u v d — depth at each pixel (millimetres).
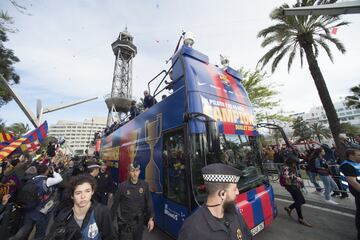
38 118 10297
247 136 4297
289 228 4574
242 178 3701
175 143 3734
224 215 1526
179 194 3465
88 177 1952
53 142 7891
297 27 12008
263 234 4316
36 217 3781
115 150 8297
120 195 3135
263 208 3744
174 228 3559
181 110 3619
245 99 4848
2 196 3775
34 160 6281
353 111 85438
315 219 5066
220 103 3957
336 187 6676
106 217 1939
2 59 13289
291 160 5000
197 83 3719
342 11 3896
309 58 12031
